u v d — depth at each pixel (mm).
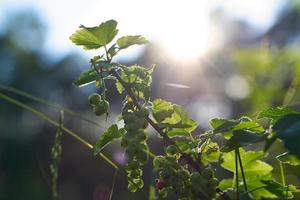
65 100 6141
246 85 1216
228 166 574
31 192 3703
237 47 1312
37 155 742
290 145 426
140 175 512
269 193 572
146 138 500
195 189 494
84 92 5938
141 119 500
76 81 521
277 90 1135
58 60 6551
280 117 460
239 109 1341
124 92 546
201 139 532
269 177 574
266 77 1155
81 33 526
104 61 522
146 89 520
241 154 570
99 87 523
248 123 510
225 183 612
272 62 1153
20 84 6598
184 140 530
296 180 738
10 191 3793
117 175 650
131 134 495
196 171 521
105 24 519
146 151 497
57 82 6391
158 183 506
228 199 526
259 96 1144
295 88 924
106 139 529
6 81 6754
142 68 525
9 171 4000
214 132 508
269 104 1135
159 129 527
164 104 531
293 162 527
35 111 704
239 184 575
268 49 1177
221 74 1474
